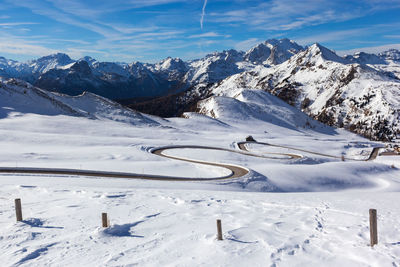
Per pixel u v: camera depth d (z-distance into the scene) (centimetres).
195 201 1870
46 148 5638
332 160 7594
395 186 5044
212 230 1187
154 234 1135
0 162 4138
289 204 1823
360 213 1515
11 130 7512
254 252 927
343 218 1398
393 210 1609
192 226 1253
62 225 1243
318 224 1280
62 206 1620
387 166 6594
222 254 909
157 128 11669
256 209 1644
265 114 19450
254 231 1152
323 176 5053
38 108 10700
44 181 2800
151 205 1700
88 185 2759
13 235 1098
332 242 1013
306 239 1050
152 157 5462
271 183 4197
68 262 855
